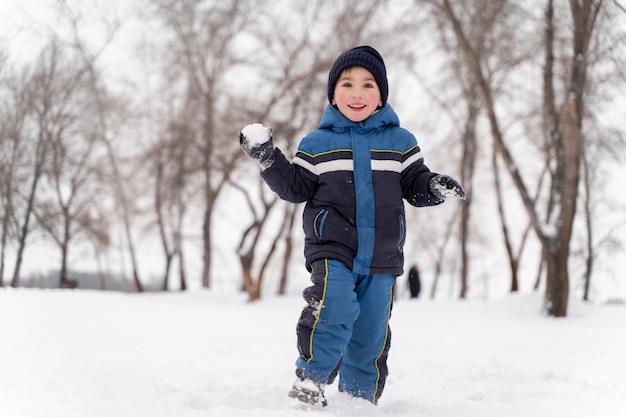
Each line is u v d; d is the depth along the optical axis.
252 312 12.24
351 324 2.53
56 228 29.22
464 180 24.72
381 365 2.77
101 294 15.70
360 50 2.88
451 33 19.48
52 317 8.03
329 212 2.65
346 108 2.83
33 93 22.41
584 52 12.87
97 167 27.70
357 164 2.72
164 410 2.07
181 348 4.71
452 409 2.68
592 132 21.08
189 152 22.80
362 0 20.81
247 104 22.44
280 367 3.68
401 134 2.87
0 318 7.44
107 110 24.11
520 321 11.42
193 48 22.05
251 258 21.80
